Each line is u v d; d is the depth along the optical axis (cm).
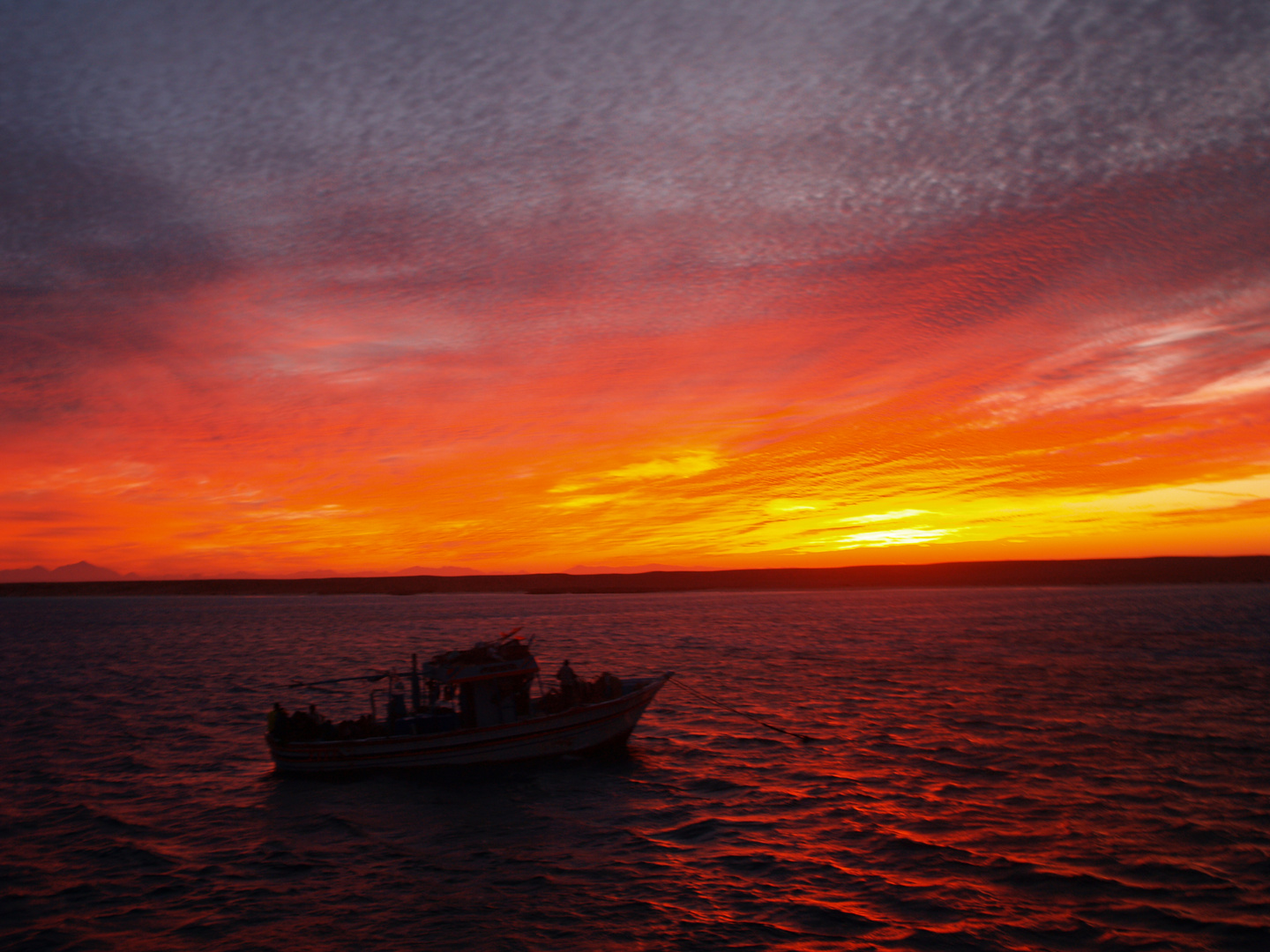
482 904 1877
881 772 2986
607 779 2970
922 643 8438
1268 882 1884
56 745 3703
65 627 14450
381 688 5744
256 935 1725
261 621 16450
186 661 7762
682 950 1630
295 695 5434
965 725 3831
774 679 5678
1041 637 8712
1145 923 1694
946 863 2053
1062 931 1667
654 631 11100
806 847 2205
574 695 3288
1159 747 3291
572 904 1870
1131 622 10794
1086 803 2536
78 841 2342
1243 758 3098
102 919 1812
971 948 1602
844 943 1639
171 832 2425
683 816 2516
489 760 3103
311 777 3058
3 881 2041
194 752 3544
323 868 2123
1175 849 2117
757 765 3148
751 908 1825
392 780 2986
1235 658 6469
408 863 2158
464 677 3105
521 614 18362
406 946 1670
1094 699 4528
